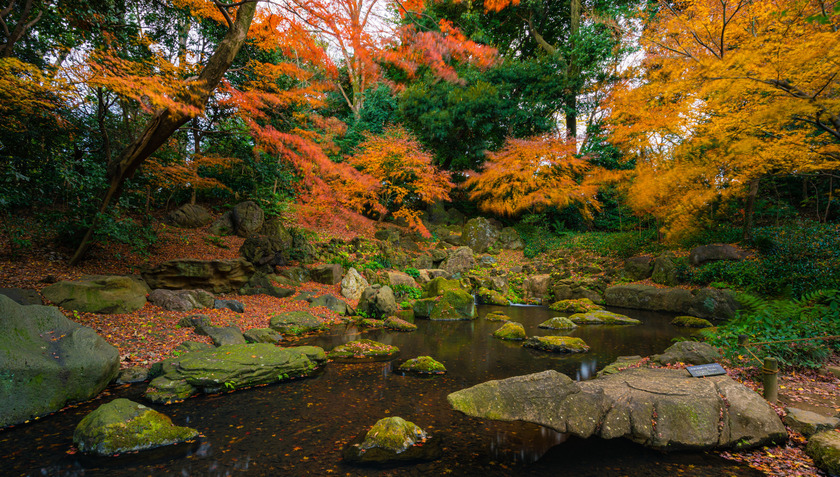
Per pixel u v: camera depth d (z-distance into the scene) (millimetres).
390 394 4762
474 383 5188
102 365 4586
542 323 9539
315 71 10992
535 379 4020
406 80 17062
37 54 8750
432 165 18141
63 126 8461
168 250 11141
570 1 20469
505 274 15656
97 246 9836
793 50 4633
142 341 6055
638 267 13336
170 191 14625
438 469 3041
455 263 16219
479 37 16328
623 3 16062
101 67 5977
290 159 10562
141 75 6840
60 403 4156
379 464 3109
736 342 4988
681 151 9688
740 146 6199
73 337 4562
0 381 3773
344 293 11406
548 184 17500
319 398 4617
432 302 10953
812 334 4816
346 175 13602
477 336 8367
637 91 9281
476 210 21844
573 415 3686
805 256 9625
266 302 9617
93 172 8703
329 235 15445
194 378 4750
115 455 3215
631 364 5645
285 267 11758
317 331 8391
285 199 15789
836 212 13391
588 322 9977
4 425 3729
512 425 3873
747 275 10117
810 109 4672
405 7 7863
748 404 3562
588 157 17297
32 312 4562
